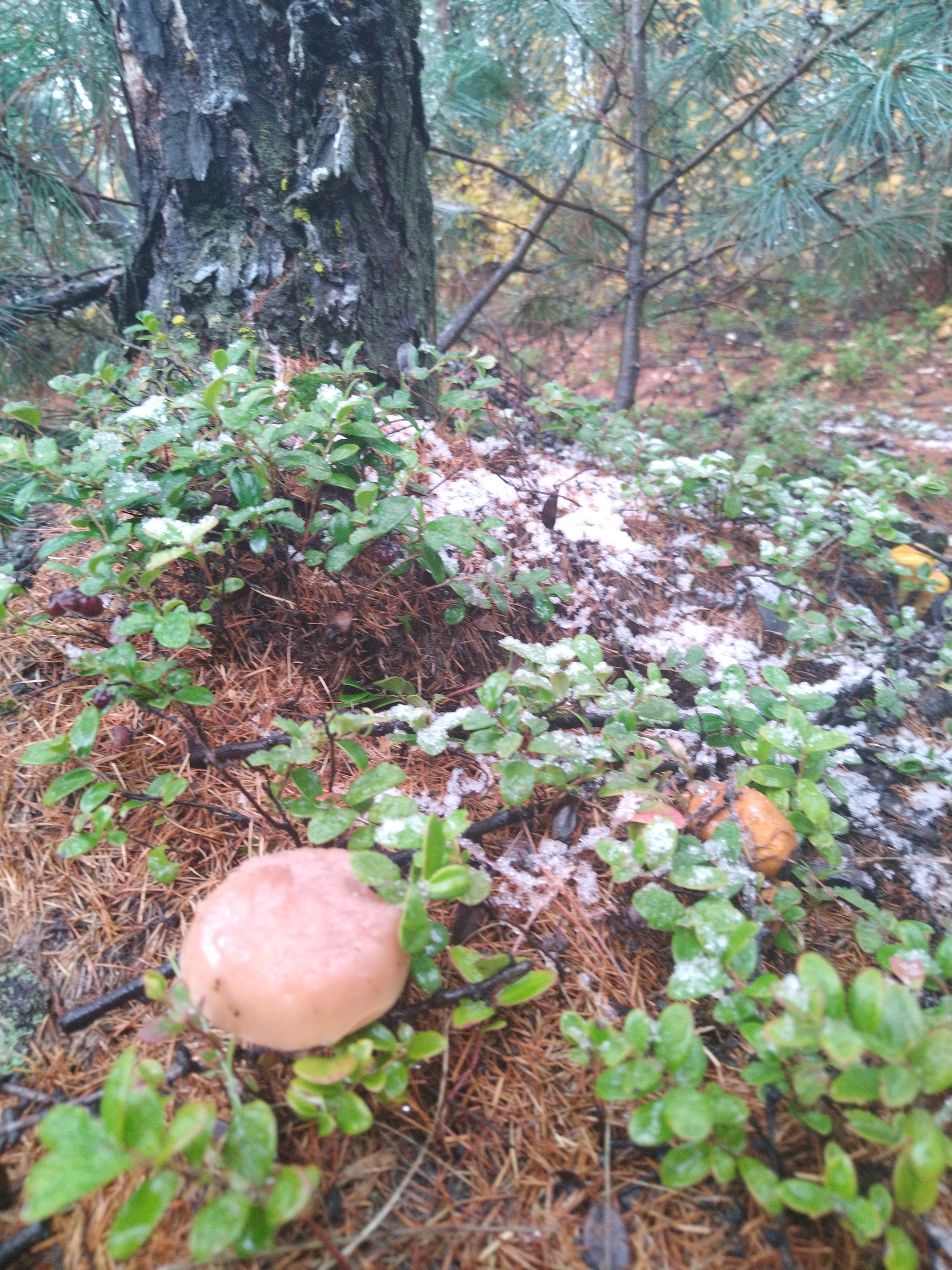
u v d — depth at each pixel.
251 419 2.01
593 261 4.99
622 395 5.03
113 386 2.68
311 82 2.89
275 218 2.96
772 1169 1.36
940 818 2.31
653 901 1.55
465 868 1.41
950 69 3.45
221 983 1.30
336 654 2.30
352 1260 1.26
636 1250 1.30
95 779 1.74
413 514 2.47
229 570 2.30
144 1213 1.03
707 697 2.21
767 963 1.81
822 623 2.61
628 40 4.56
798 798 1.87
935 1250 1.29
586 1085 1.52
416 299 3.31
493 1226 1.32
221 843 1.87
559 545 2.88
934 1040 1.19
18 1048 1.53
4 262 3.81
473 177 5.67
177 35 2.82
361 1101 1.28
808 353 7.56
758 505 3.31
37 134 4.00
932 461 5.52
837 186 4.10
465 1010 1.44
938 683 2.66
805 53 3.91
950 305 7.98
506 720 1.82
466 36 4.82
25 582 2.46
